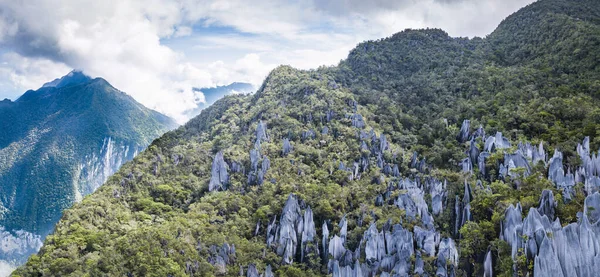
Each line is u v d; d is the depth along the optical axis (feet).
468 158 348.18
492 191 299.38
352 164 358.23
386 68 593.42
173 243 275.18
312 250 287.07
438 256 261.85
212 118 559.38
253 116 467.11
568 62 475.72
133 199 360.89
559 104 386.52
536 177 292.81
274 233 299.79
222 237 288.71
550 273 218.79
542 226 236.02
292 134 405.80
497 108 420.77
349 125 412.57
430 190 321.73
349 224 298.15
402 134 426.51
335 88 495.00
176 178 389.19
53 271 266.16
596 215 242.99
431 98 493.36
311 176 347.97
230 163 380.37
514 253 240.73
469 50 636.07
